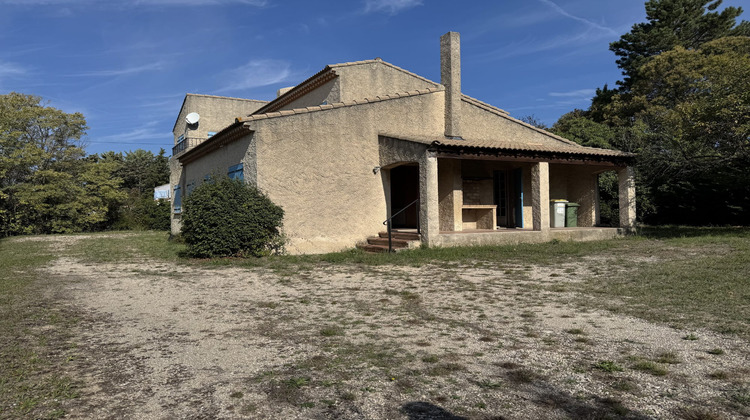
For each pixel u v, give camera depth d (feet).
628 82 117.29
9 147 90.89
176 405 11.78
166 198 115.44
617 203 68.03
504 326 18.44
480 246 42.27
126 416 11.20
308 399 12.01
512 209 54.54
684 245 39.22
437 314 20.68
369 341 16.90
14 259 45.14
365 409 11.36
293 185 42.01
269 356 15.49
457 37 50.60
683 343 15.60
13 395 12.44
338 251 43.50
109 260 43.39
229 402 11.90
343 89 50.85
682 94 93.25
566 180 58.44
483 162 52.90
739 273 26.48
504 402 11.55
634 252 37.45
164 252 48.39
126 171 169.99
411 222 54.70
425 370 13.85
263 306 23.08
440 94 50.29
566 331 17.47
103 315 21.70
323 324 19.45
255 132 40.75
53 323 20.18
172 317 21.20
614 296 22.94
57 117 98.94
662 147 56.59
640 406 11.09
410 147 42.73
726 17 108.99
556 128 116.26
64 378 13.69
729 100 46.75
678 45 102.83
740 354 14.40
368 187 45.47
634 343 15.76
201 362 15.02
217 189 40.47
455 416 10.87
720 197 63.52
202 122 87.45
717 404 11.07
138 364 14.92
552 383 12.64
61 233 93.81
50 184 91.97
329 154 43.65
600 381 12.66
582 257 36.35
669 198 68.03
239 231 39.27
